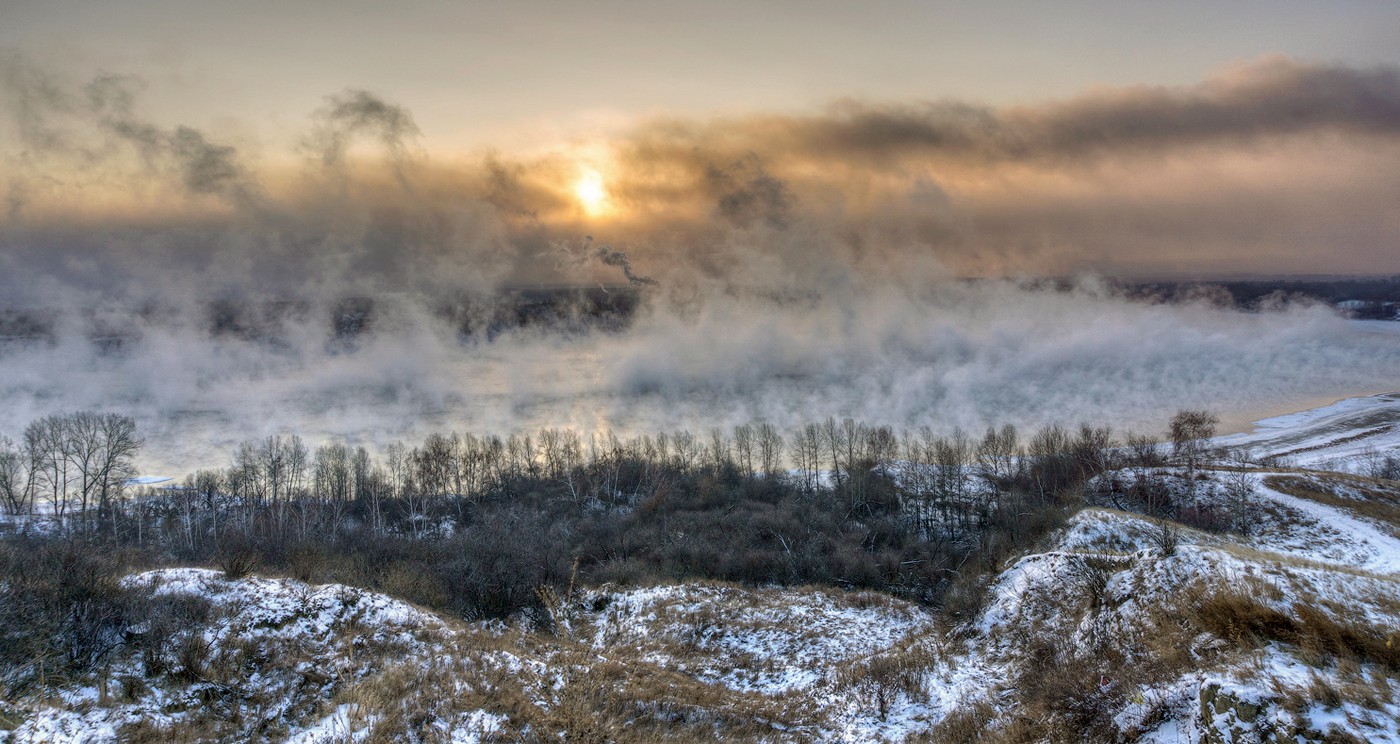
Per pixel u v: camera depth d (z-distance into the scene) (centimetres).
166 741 2711
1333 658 2481
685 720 3609
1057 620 4203
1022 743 3056
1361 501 6819
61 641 3152
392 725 2927
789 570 7094
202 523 8556
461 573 5816
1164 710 2648
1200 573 3341
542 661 4003
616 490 10706
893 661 4366
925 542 8175
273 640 3556
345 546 7306
